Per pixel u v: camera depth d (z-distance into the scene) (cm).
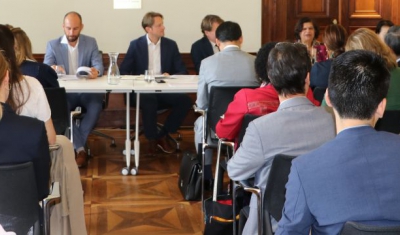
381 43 346
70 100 525
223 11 683
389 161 161
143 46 593
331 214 159
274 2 691
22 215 211
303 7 703
